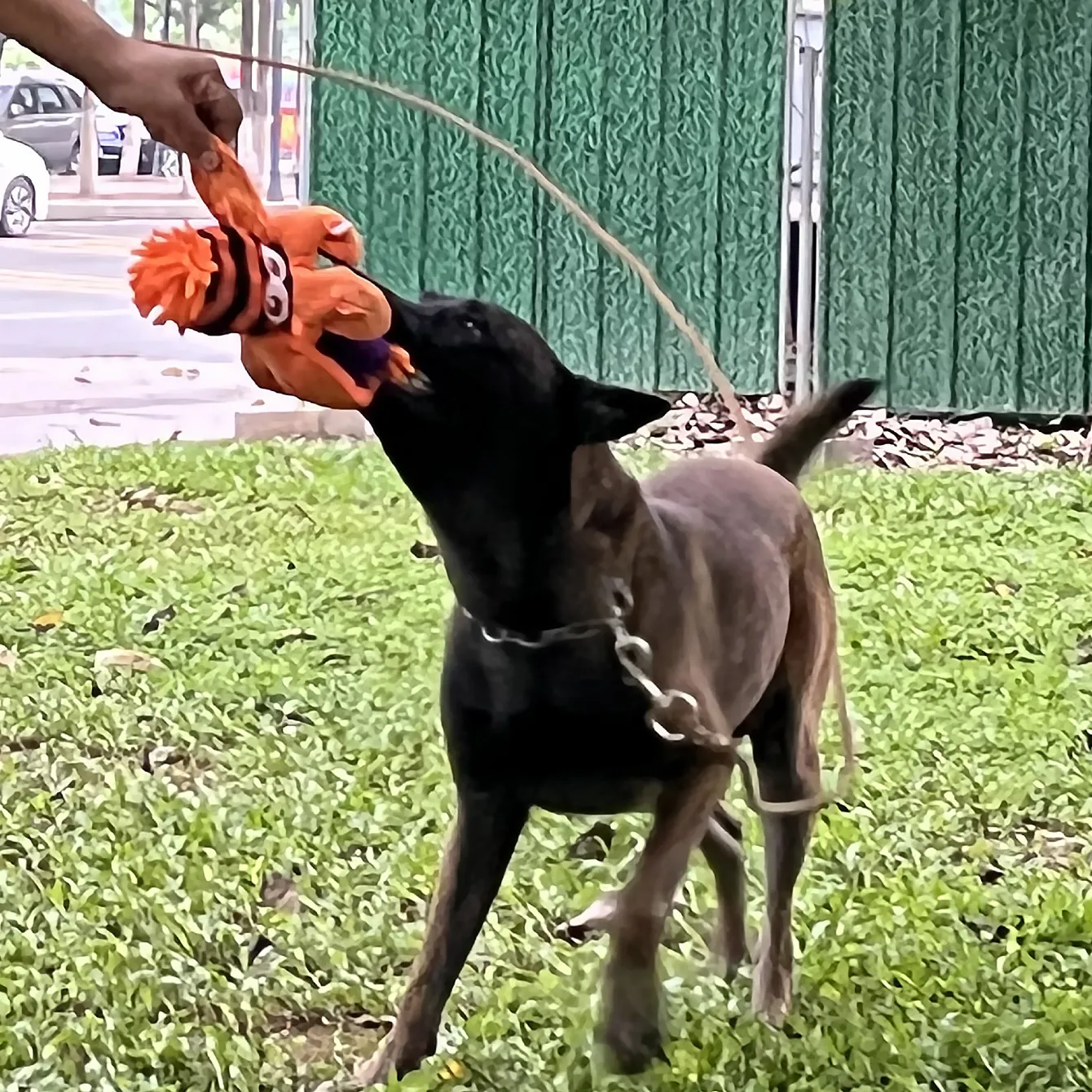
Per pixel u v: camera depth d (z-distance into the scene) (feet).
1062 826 17.35
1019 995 13.44
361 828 16.19
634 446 35.19
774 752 13.57
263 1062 12.29
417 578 25.02
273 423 36.83
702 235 38.99
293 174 53.67
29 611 22.80
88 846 15.47
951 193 38.58
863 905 14.88
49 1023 12.44
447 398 10.13
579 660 10.85
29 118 81.10
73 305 55.67
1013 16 37.83
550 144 38.93
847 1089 12.16
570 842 16.26
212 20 54.75
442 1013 12.21
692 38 38.32
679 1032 12.76
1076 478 33.99
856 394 14.69
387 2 38.60
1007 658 22.44
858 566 26.63
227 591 24.02
